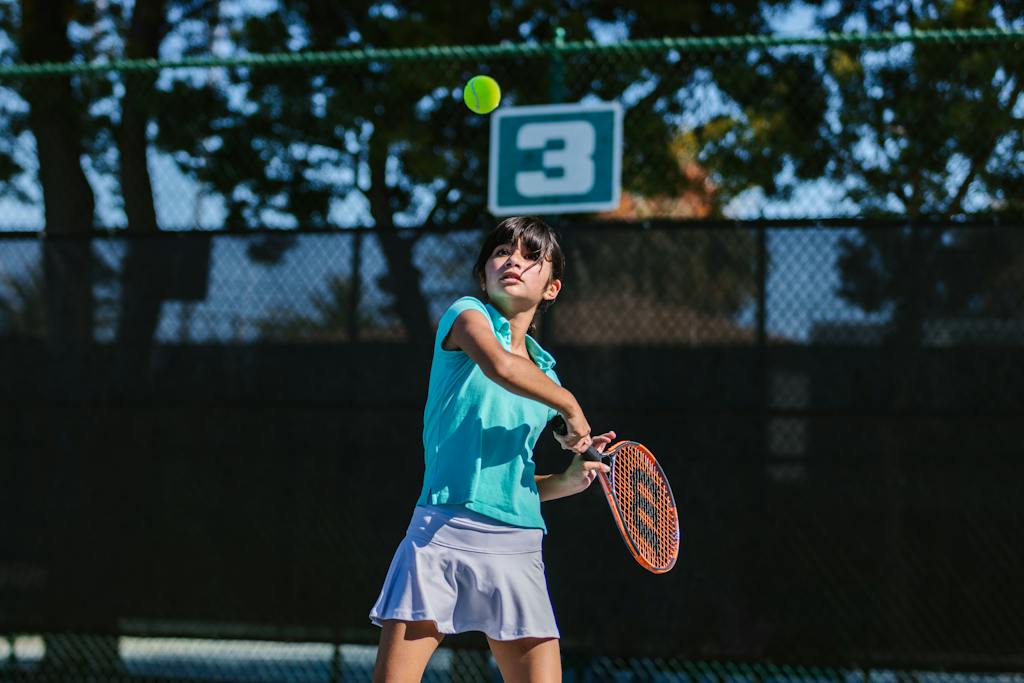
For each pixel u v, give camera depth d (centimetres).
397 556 654
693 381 1177
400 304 1239
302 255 1258
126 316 1284
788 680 1261
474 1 1908
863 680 1222
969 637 1117
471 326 623
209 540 1249
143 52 2031
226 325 1267
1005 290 1137
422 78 1842
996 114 1568
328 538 1230
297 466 1242
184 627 1245
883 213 1639
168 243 1284
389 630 638
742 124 1738
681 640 1158
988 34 1155
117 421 1275
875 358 1151
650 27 2022
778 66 1748
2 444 1288
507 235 686
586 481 712
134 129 1920
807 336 1163
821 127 1708
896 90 1670
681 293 1187
